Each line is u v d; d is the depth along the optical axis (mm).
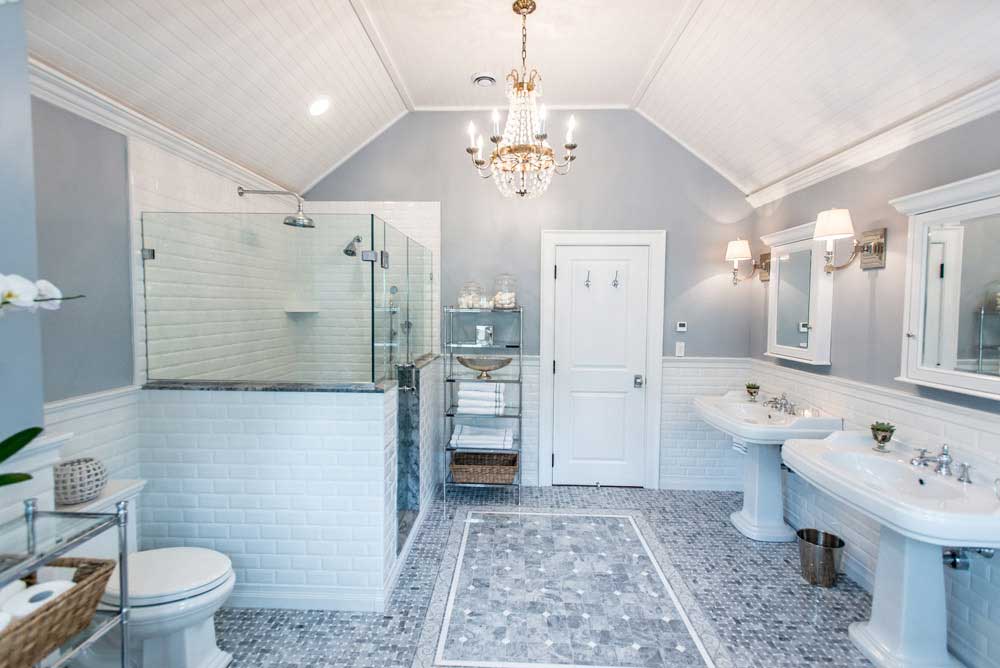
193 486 2205
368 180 3602
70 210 1815
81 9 1585
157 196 2229
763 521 2910
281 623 2104
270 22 2078
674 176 3559
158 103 2092
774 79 2391
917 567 1801
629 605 2227
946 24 1660
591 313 3674
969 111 1825
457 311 3611
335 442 2180
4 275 1142
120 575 1341
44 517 1286
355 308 2334
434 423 3541
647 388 3666
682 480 3688
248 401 2184
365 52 2664
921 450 1976
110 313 2010
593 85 3203
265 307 2418
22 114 1273
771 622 2111
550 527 3029
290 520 2199
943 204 1895
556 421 3729
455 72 3025
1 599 1094
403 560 2562
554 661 1876
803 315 2852
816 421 2574
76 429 1864
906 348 2107
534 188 2270
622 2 2314
